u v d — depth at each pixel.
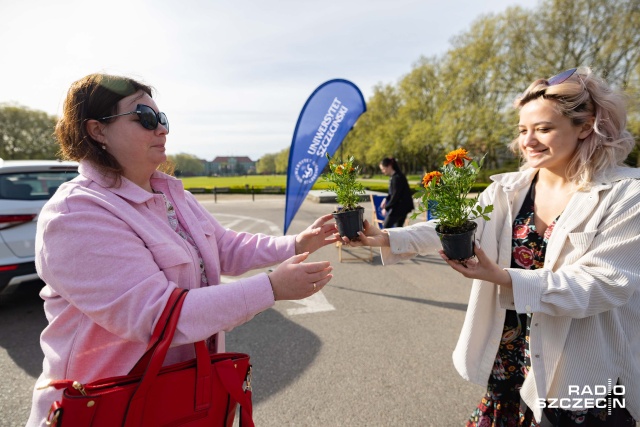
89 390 0.83
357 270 5.51
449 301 4.15
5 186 3.60
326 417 2.22
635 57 15.68
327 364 2.82
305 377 2.65
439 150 28.81
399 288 4.63
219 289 0.95
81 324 0.99
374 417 2.22
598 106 1.26
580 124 1.26
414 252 1.66
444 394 2.43
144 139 1.07
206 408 0.96
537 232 1.45
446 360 2.85
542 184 1.49
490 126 21.33
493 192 1.59
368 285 4.75
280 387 2.53
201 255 1.21
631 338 1.32
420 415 2.23
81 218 0.91
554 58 17.92
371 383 2.56
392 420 2.19
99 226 0.92
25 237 3.65
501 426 1.57
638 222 1.16
